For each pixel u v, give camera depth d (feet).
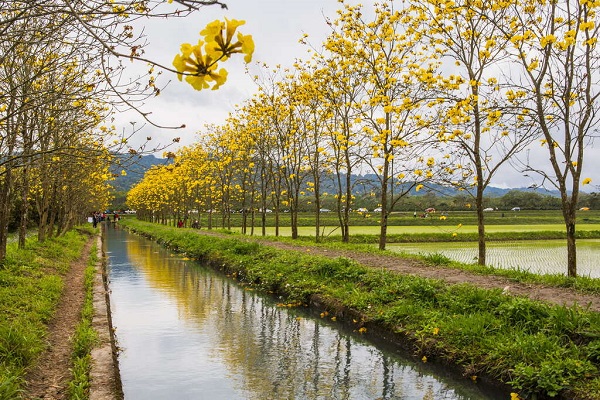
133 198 243.40
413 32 41.16
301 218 167.32
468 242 100.12
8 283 30.63
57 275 40.91
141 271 58.75
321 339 29.27
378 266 41.68
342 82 51.80
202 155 109.60
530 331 22.67
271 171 78.79
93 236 112.16
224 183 106.22
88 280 39.34
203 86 5.16
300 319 34.09
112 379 18.45
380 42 45.03
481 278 34.71
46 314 26.66
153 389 21.54
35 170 33.71
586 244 94.73
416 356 25.05
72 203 80.12
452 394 21.03
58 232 75.82
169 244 92.12
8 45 22.67
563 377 18.37
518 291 29.63
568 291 29.30
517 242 99.55
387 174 52.49
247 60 5.06
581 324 21.39
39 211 59.72
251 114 70.13
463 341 23.61
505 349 21.26
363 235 102.22
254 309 37.40
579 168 33.19
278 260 49.06
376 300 31.68
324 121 60.34
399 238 99.55
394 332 27.45
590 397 16.99
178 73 5.07
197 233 100.42
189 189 126.41
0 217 36.60
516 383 19.34
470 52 38.40
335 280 38.63
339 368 24.29
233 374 23.41
